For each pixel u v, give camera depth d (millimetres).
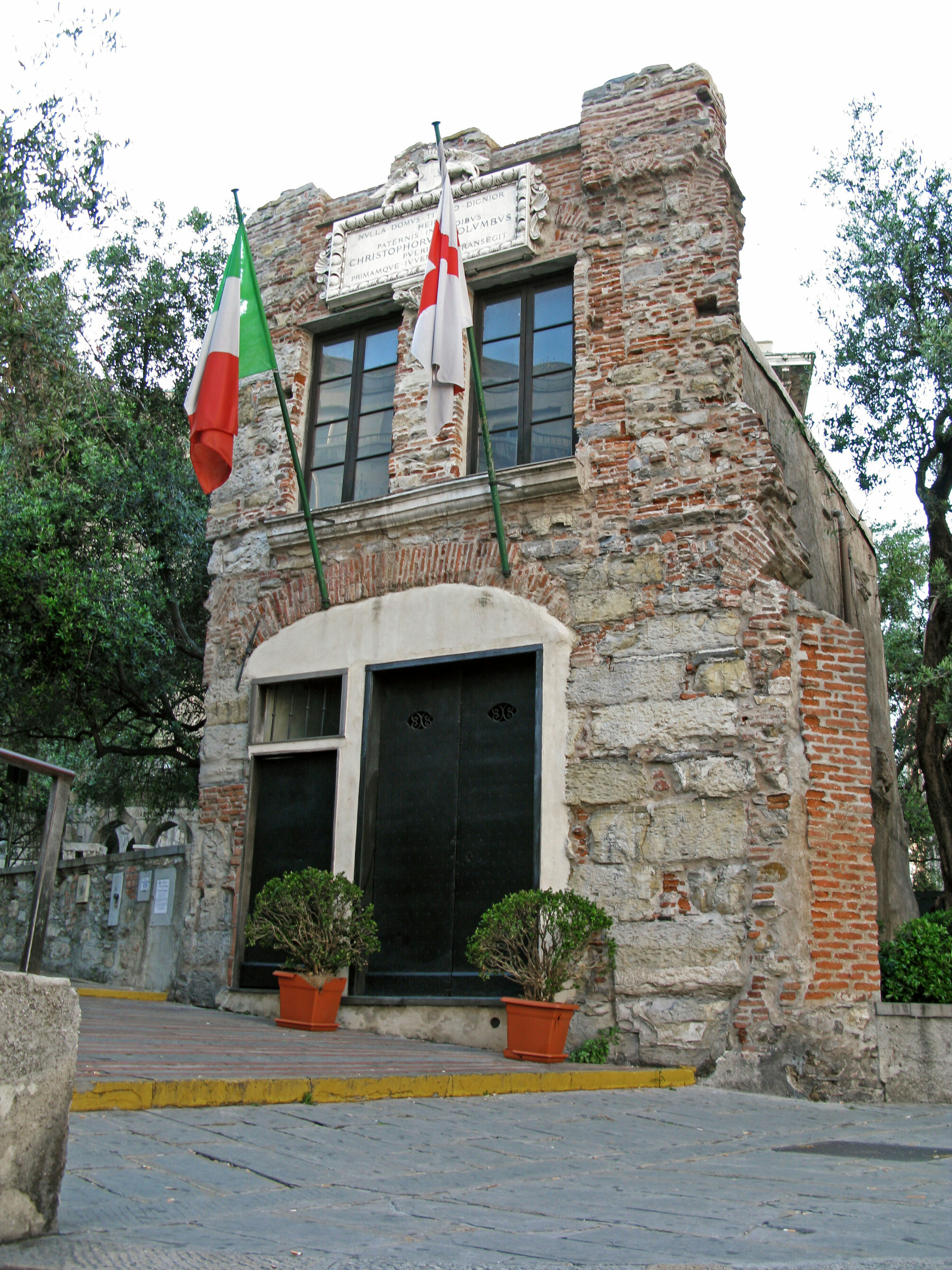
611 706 9461
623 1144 5168
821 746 8812
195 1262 2627
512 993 9336
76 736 16672
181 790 19766
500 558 10344
